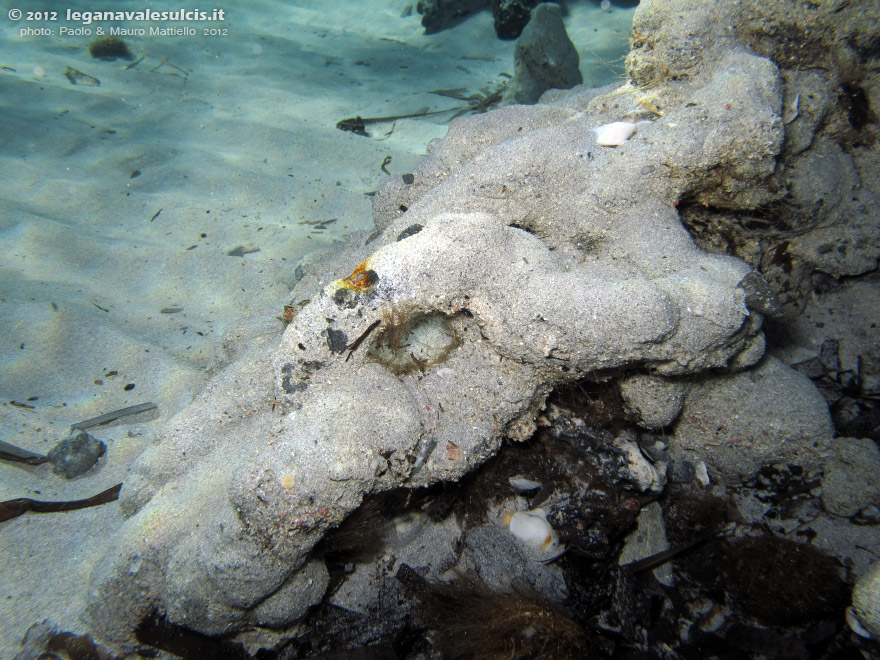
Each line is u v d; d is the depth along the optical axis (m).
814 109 0.60
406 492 0.53
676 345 0.45
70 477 0.62
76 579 0.53
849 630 0.53
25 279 0.89
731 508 0.60
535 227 0.57
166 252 0.98
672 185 0.54
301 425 0.44
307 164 1.33
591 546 0.54
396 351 0.49
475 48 2.30
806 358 0.70
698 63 0.59
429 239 0.46
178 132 1.44
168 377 0.74
